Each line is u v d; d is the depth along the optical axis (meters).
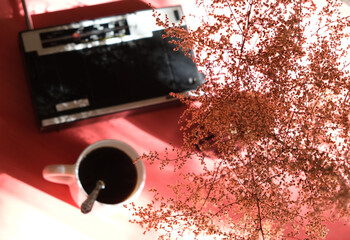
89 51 1.32
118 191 1.21
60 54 1.31
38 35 1.30
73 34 1.31
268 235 1.18
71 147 1.38
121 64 1.34
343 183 1.06
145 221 1.21
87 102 1.30
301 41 1.20
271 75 1.17
